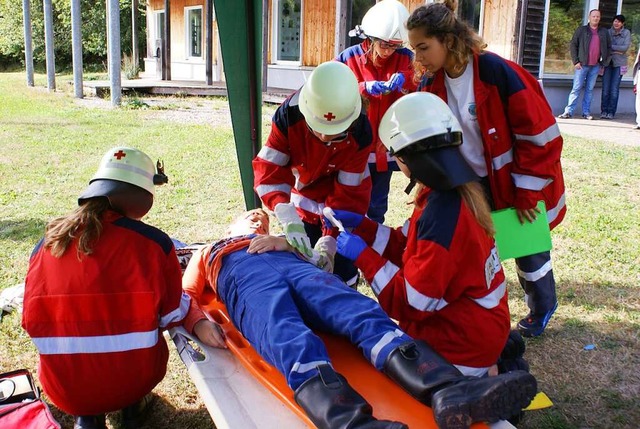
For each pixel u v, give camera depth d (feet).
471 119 10.23
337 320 8.34
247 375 8.32
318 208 11.63
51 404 10.32
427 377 7.16
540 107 9.91
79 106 46.93
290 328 7.95
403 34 12.39
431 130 7.82
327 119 9.20
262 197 11.14
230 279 9.48
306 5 50.78
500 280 8.70
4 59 108.06
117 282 8.19
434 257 7.84
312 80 9.29
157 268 8.34
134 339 8.34
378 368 7.79
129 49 102.63
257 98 12.66
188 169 25.95
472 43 9.56
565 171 25.90
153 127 36.81
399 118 8.05
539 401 9.32
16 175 24.79
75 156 28.43
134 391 8.76
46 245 8.21
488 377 6.82
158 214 19.94
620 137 34.37
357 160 10.69
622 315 13.29
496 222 10.34
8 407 8.38
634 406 10.22
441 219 7.90
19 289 13.20
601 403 10.30
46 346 8.26
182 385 10.96
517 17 41.06
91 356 8.27
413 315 8.32
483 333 8.36
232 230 11.36
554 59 43.86
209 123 39.17
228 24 11.96
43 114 42.09
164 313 8.71
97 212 8.23
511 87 9.81
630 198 22.07
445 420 6.53
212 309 10.25
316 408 6.88
